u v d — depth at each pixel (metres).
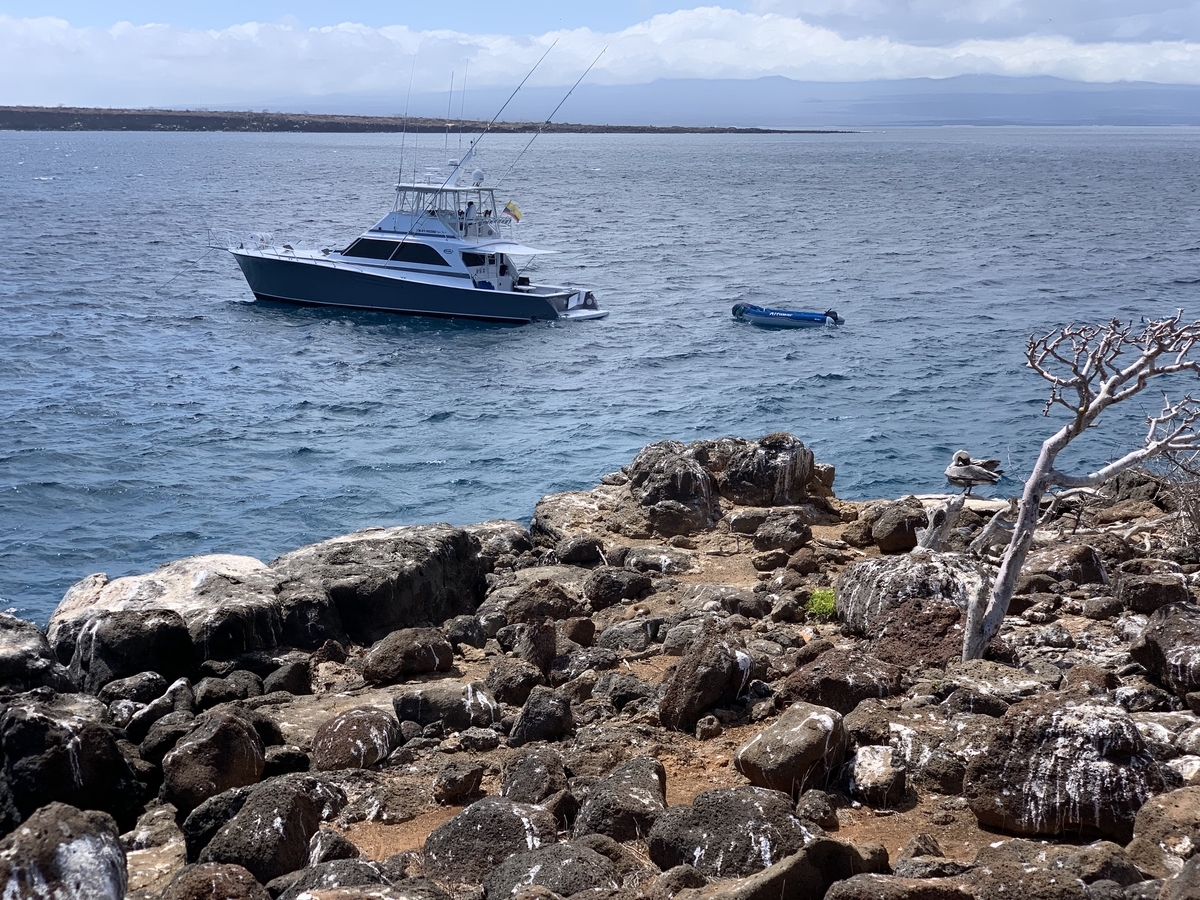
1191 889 5.00
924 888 5.32
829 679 8.72
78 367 39.75
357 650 11.45
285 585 11.85
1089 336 8.96
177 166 194.62
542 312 50.84
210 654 10.69
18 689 9.67
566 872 6.15
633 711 9.20
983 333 47.03
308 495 27.39
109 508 26.11
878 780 7.27
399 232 52.06
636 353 45.03
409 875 6.61
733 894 5.54
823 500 15.73
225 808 7.26
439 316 51.34
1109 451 29.00
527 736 8.86
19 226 88.56
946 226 95.56
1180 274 64.31
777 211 113.25
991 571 11.48
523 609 11.77
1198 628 8.79
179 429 32.41
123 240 80.62
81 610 11.54
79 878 5.60
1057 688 8.73
